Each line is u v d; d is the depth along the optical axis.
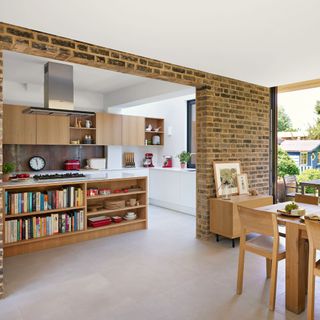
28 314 2.28
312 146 4.73
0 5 2.21
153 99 5.59
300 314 2.31
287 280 2.37
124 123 6.64
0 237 2.54
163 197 6.55
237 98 4.48
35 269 3.12
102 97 6.78
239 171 4.50
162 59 3.49
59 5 2.21
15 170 5.62
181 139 6.73
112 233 4.40
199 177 4.25
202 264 3.28
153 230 4.67
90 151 6.59
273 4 2.20
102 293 2.61
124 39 2.88
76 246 3.87
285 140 5.11
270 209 2.90
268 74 4.14
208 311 2.33
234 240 4.12
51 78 4.15
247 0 2.14
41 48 2.70
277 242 2.37
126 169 6.71
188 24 2.54
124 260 3.39
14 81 5.51
